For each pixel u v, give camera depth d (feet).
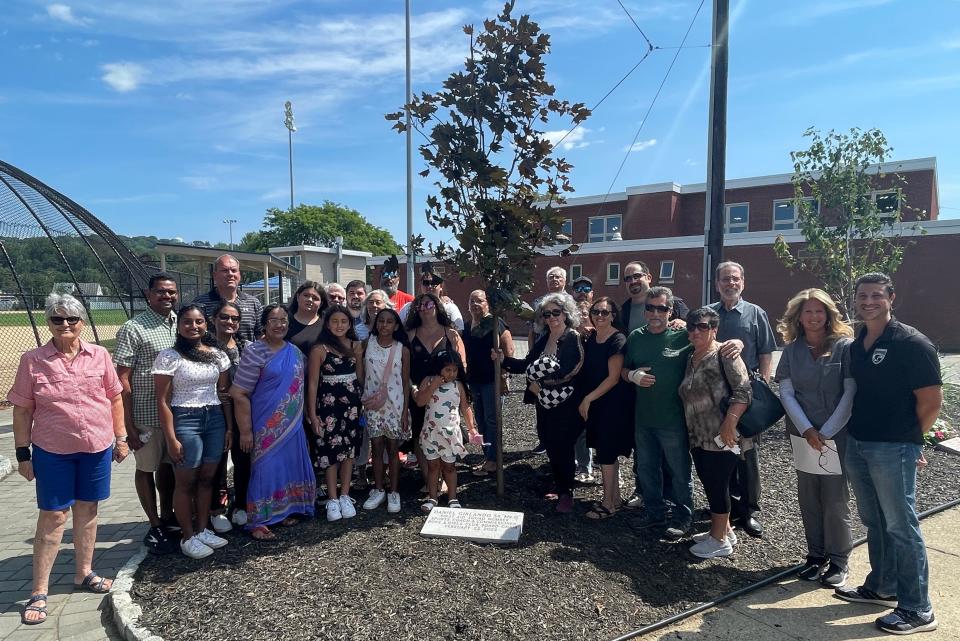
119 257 38.52
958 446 22.52
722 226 24.61
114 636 11.18
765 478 19.39
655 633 10.96
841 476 12.59
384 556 13.32
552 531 14.90
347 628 10.69
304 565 13.00
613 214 99.35
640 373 14.43
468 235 15.85
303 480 15.38
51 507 12.07
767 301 71.77
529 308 16.48
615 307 15.99
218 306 16.24
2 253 33.71
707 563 13.65
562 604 11.57
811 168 33.35
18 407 11.96
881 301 11.27
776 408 13.20
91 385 12.48
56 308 11.94
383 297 19.06
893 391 11.10
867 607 11.96
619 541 14.52
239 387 14.64
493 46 15.75
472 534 14.28
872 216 31.99
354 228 201.05
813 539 13.21
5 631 11.34
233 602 11.62
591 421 16.14
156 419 14.24
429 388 15.87
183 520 13.84
